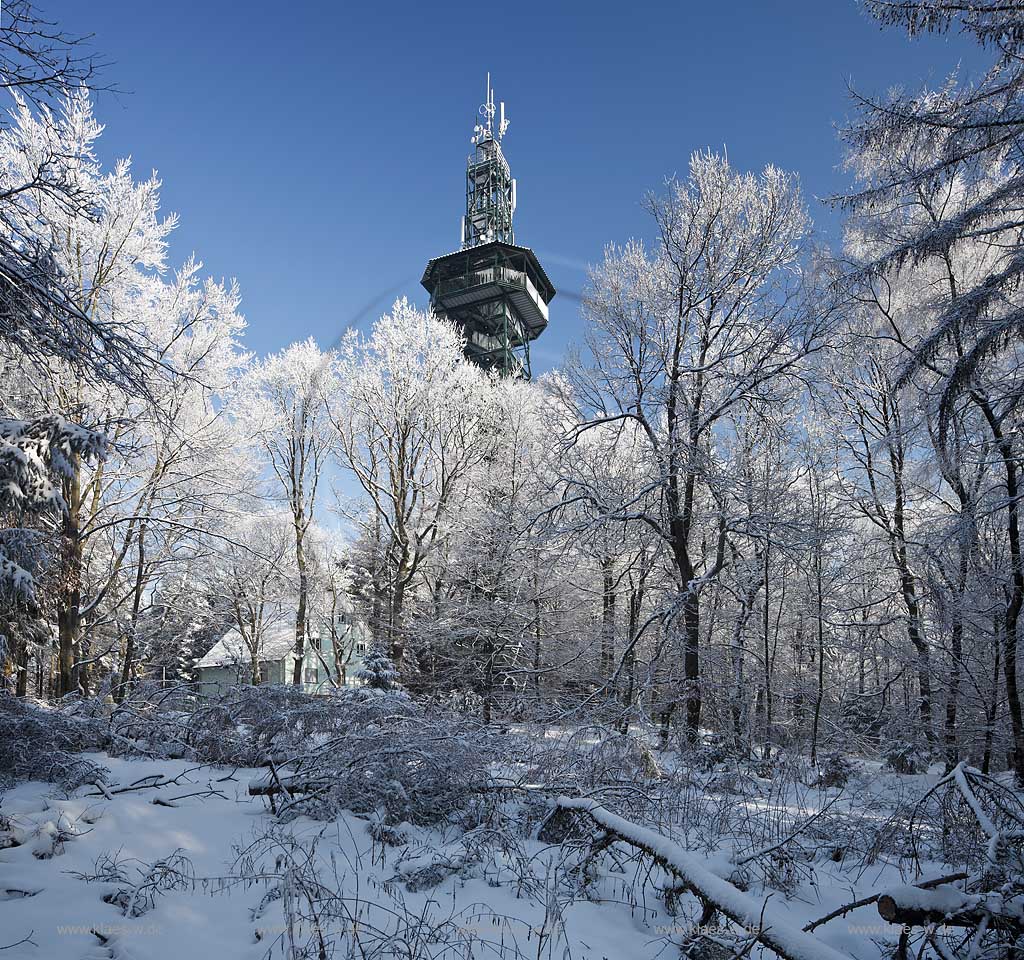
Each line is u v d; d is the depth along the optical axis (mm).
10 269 5852
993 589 13922
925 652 16781
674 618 16531
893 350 16266
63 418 10875
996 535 14188
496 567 22391
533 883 4984
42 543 12609
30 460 10461
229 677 30875
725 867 5406
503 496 23453
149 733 9195
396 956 3842
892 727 16734
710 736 13039
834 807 8289
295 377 26156
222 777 7895
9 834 5176
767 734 14703
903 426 14219
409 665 24094
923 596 16797
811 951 3254
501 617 22156
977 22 9500
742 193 16969
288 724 8102
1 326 6238
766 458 17625
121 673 23844
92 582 20031
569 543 17359
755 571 16953
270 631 36906
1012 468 12148
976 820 5809
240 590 26516
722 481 16156
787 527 15945
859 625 18141
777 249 16719
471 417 26484
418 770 6508
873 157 14000
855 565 18469
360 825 6203
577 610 25219
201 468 20688
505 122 70250
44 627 16969
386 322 25594
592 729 9430
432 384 25484
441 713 8898
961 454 11781
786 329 15883
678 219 17234
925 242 10031
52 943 3863
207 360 19781
